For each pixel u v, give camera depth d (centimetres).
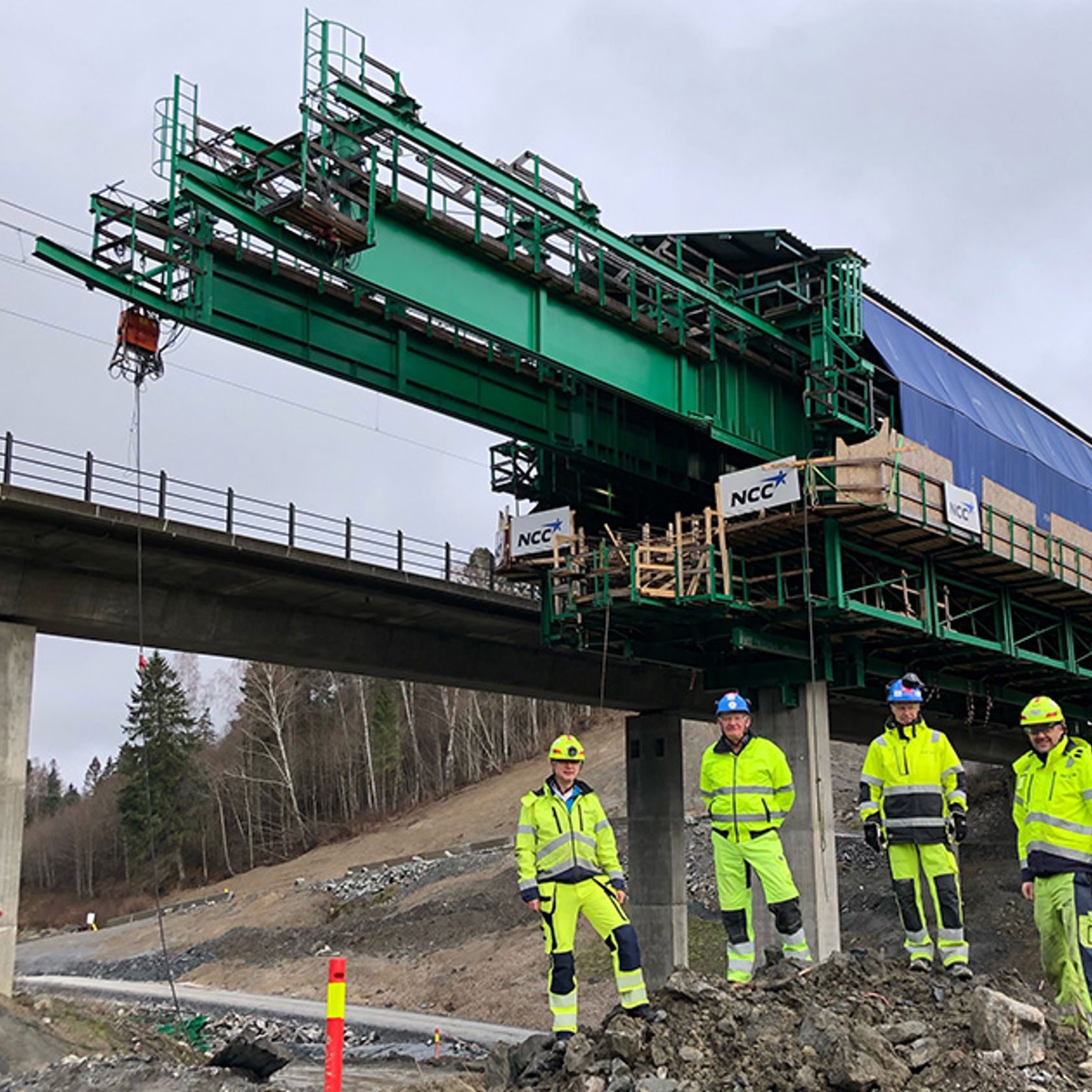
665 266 2416
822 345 2591
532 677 3522
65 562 2547
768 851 1200
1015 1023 983
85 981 5722
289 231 1848
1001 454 2930
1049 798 1142
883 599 2750
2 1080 1400
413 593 3025
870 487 2323
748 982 1170
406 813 8369
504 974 4394
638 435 2778
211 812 9081
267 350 2083
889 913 4403
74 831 10156
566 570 2534
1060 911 1129
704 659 2927
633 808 3547
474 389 2469
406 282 2012
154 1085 1353
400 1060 3198
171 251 1927
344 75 1877
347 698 9725
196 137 1789
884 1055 953
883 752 1216
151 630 2736
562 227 2236
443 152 2025
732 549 2562
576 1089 988
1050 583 2980
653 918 3403
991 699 3425
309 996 4756
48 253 1770
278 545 2705
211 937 6359
